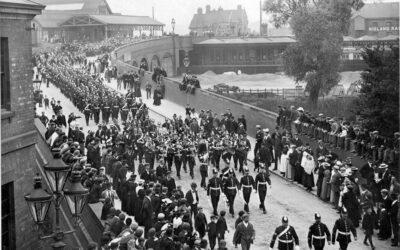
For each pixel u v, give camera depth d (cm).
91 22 11375
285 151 3262
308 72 7038
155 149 3195
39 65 7169
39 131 2911
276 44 11381
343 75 10462
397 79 3659
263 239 2303
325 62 6731
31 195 1159
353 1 7344
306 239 2298
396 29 12475
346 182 2444
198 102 5259
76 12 13388
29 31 1936
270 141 3481
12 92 1825
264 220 2542
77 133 3281
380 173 2662
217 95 5025
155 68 5966
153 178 2580
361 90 3978
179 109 5338
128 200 2373
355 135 3303
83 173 2228
